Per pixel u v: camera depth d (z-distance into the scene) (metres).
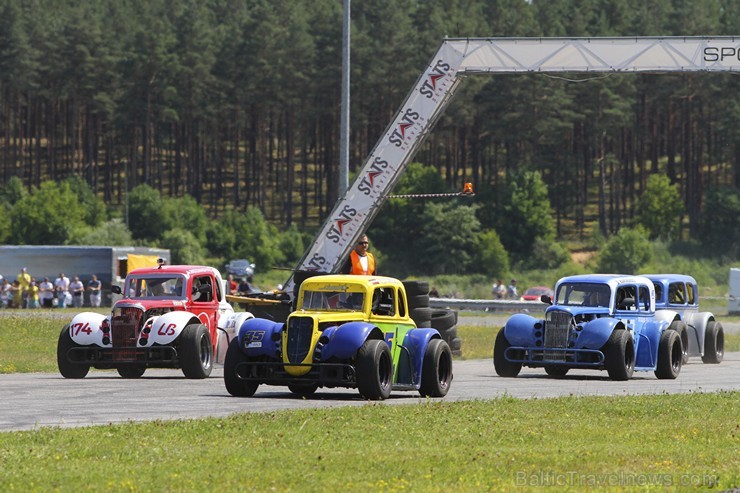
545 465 29.84
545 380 64.00
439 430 36.41
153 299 63.47
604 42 100.25
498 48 100.88
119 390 52.16
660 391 55.66
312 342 47.22
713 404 46.19
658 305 78.50
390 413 40.59
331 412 40.59
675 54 100.06
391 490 26.08
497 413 41.69
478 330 125.12
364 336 47.09
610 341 64.00
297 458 30.09
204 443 32.62
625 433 36.72
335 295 49.38
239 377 48.78
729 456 32.12
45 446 31.64
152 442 32.56
